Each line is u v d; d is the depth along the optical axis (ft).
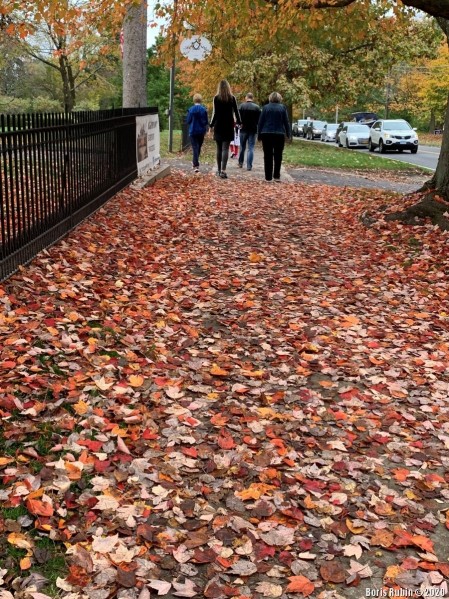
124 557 9.84
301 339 19.66
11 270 20.68
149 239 30.55
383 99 246.06
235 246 31.14
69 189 27.53
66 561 9.75
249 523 10.93
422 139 205.77
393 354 19.25
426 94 206.28
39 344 16.61
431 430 15.07
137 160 45.27
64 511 10.75
